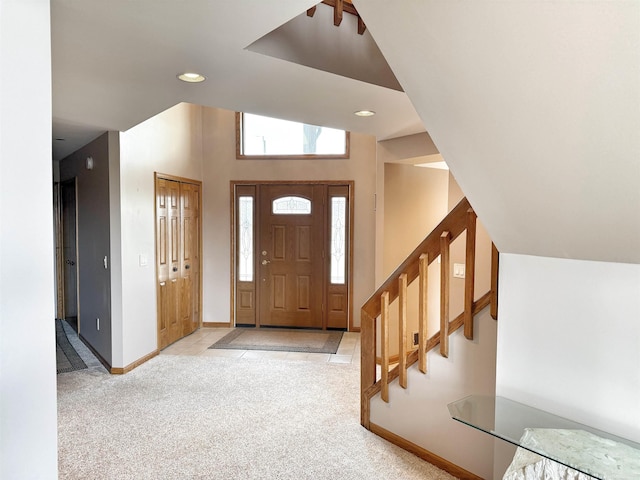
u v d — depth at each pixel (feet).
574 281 5.33
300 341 17.46
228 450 9.06
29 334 4.52
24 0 4.41
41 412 4.69
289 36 7.70
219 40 6.74
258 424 10.24
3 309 4.18
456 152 5.38
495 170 5.16
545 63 3.75
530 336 5.80
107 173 13.48
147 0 5.54
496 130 4.69
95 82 8.70
